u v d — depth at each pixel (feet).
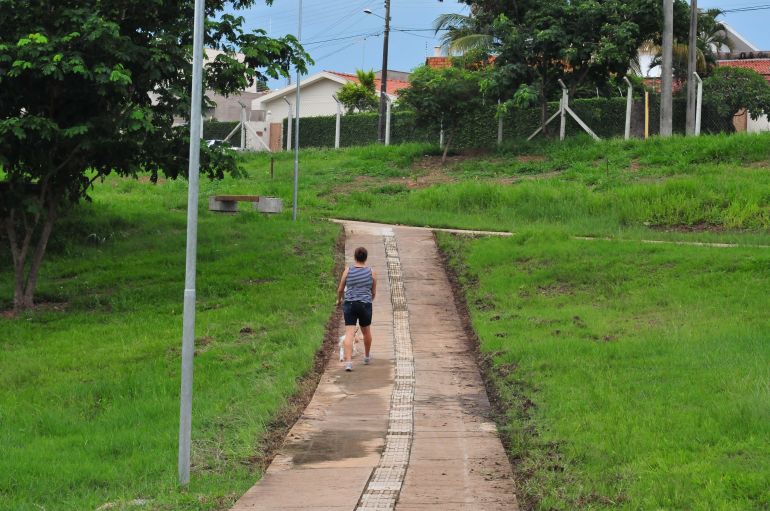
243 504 24.09
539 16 97.14
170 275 58.59
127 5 53.88
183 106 54.08
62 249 68.59
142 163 57.06
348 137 125.80
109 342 45.34
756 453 24.39
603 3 96.84
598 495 22.93
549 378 35.50
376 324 48.01
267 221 75.77
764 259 51.19
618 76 98.63
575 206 75.66
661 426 27.73
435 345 44.06
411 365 40.50
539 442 28.40
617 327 42.83
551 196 77.51
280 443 30.73
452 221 74.64
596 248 58.59
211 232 71.36
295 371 38.91
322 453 28.99
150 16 55.47
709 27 114.73
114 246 69.62
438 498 24.16
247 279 57.00
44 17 51.57
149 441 30.63
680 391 31.60
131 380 37.96
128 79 48.08
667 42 92.89
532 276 54.44
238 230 72.18
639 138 96.63
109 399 36.65
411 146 106.52
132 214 79.30
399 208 82.28
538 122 103.24
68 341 45.52
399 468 27.09
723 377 32.37
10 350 44.45
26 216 59.26
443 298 53.57
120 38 50.75
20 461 28.68
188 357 26.86
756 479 22.18
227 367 40.11
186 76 56.18
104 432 32.40
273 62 58.70
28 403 36.14
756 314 42.60
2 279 61.21
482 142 105.60
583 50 95.40
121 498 24.86
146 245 68.80
